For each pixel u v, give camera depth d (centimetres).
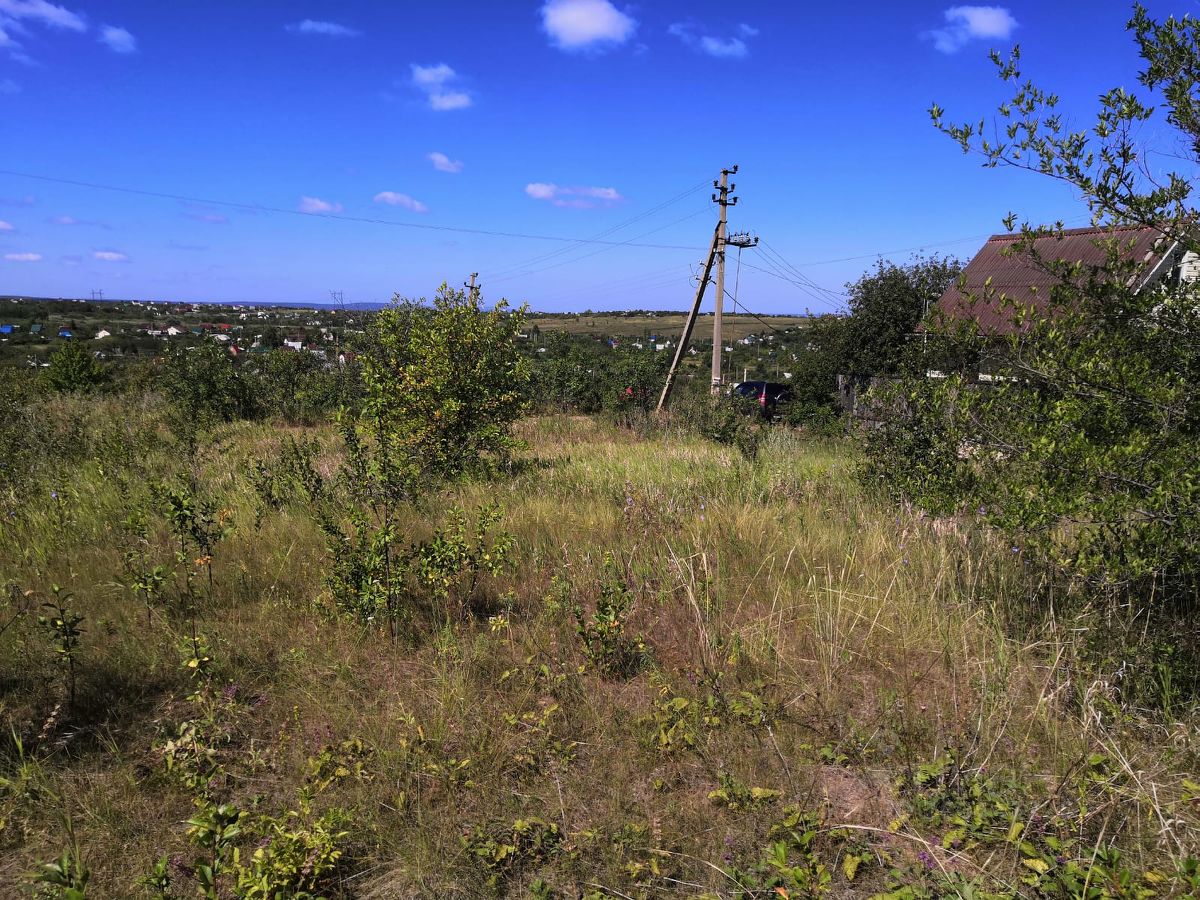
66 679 335
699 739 296
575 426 1788
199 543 450
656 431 1620
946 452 427
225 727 302
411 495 662
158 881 199
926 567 445
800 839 235
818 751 291
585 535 565
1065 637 345
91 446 970
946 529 503
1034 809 240
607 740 299
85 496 665
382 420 862
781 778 275
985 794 255
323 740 299
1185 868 202
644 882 226
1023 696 313
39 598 430
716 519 586
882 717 308
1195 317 314
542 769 282
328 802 262
